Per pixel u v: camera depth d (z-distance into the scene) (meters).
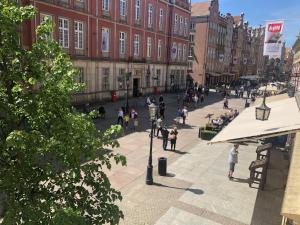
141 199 10.45
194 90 45.62
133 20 34.97
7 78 4.18
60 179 4.76
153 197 10.65
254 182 12.36
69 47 26.25
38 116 4.37
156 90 42.28
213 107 33.75
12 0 4.46
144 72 38.72
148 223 8.98
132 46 35.53
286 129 8.03
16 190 4.32
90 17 28.09
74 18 26.28
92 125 4.89
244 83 75.00
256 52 95.56
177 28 46.03
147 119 24.50
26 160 4.29
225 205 10.30
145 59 38.53
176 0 44.25
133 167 13.48
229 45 71.50
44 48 4.52
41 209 4.23
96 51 29.56
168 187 11.54
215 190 11.47
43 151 4.29
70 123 4.50
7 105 4.21
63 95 4.42
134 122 20.75
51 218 4.15
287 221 8.14
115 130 5.20
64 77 4.55
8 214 4.00
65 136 4.42
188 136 19.92
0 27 3.92
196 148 17.17
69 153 4.42
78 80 27.69
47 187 4.77
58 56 4.61
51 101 4.33
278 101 16.58
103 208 5.00
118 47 33.00
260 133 8.45
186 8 47.66
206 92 46.41
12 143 3.77
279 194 11.34
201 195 10.98
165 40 43.28
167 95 42.12
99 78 30.45
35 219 4.10
